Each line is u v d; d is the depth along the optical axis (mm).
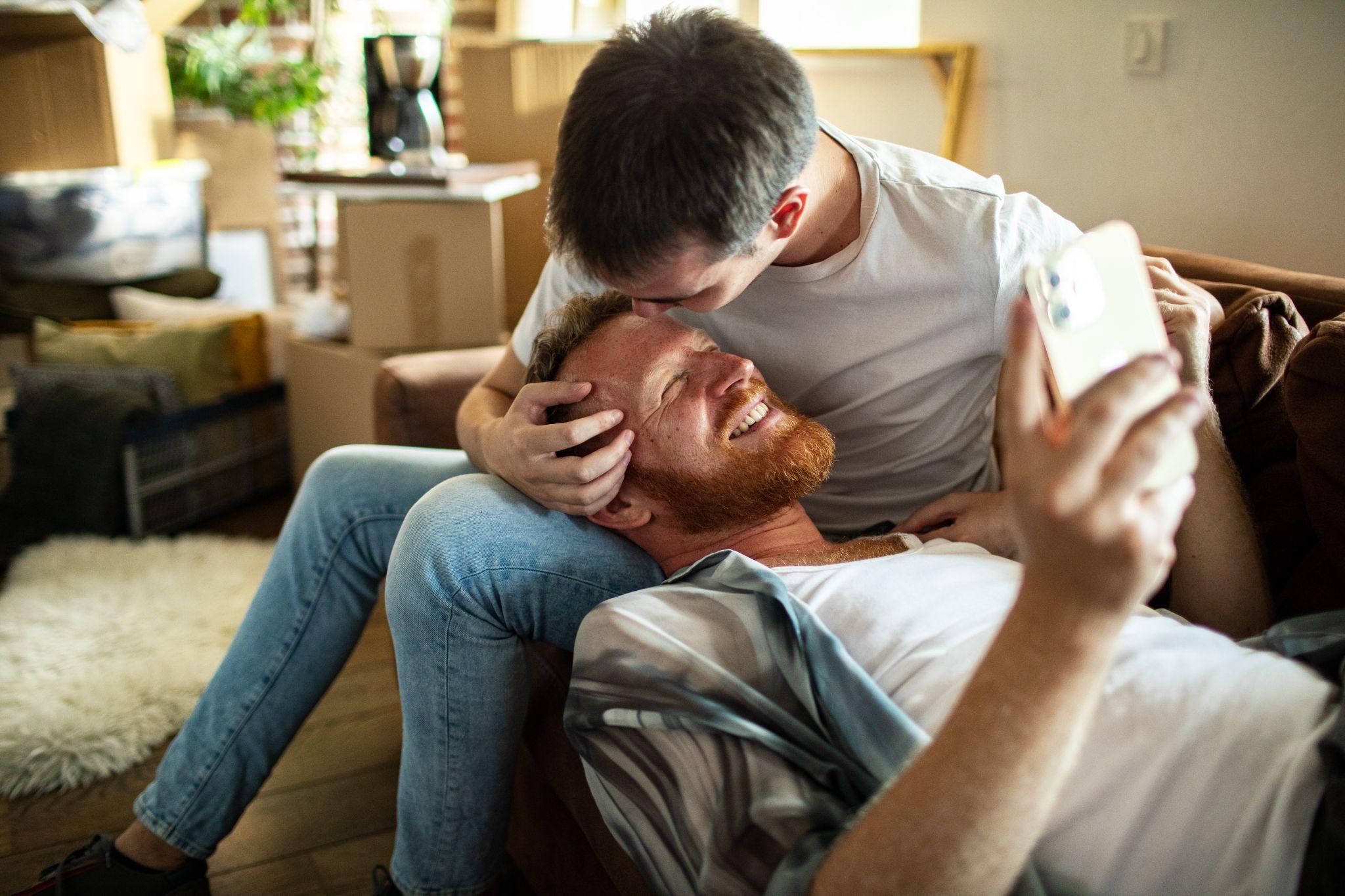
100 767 1669
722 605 963
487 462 1227
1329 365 1000
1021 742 605
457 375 1785
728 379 1159
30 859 1481
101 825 1559
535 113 2533
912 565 1038
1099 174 2018
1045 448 577
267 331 2799
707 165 862
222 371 2645
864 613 960
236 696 1320
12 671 1857
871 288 1210
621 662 955
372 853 1516
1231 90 1766
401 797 1197
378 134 2496
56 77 2656
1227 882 746
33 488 2471
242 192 3234
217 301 2949
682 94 865
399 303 2262
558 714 1177
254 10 3221
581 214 905
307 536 1348
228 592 2184
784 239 1001
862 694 849
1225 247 1829
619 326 1215
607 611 998
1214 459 1045
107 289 2877
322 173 2213
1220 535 1036
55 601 2104
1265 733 771
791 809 792
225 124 3199
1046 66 2076
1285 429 1170
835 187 1162
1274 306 1197
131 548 2359
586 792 1110
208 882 1356
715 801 847
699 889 827
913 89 2396
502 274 2646
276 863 1495
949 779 624
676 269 921
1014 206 1184
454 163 2609
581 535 1197
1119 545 560
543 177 2562
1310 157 1679
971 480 1411
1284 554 1146
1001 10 2150
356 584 1359
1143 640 865
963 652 890
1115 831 777
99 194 2789
